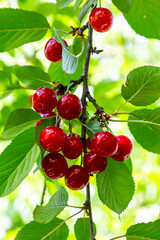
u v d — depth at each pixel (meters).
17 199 1.32
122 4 0.58
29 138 0.56
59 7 0.58
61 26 0.84
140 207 1.53
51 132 0.52
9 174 0.56
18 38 0.61
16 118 0.54
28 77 0.59
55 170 0.53
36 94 0.53
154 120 0.56
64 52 0.53
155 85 0.56
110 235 1.51
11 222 1.34
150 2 0.66
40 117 0.54
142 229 0.55
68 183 0.54
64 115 0.53
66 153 0.53
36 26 0.60
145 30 0.68
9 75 0.58
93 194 1.41
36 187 1.27
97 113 0.56
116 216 1.55
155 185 1.43
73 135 0.57
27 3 0.95
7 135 0.55
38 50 1.04
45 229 0.56
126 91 0.57
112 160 0.56
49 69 0.68
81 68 0.67
